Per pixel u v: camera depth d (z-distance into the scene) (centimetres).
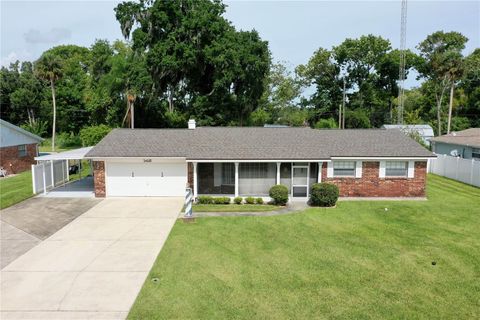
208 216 1798
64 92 6612
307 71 6600
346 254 1304
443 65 4606
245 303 959
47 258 1262
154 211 1880
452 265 1211
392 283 1080
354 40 6322
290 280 1095
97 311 920
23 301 970
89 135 4062
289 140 2319
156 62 3712
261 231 1563
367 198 2177
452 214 1842
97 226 1625
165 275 1122
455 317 902
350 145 2250
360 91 6519
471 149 3056
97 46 5862
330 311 923
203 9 3875
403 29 4578
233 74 3791
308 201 2112
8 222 1692
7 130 3162
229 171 2200
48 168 2434
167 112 4641
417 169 2166
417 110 6088
